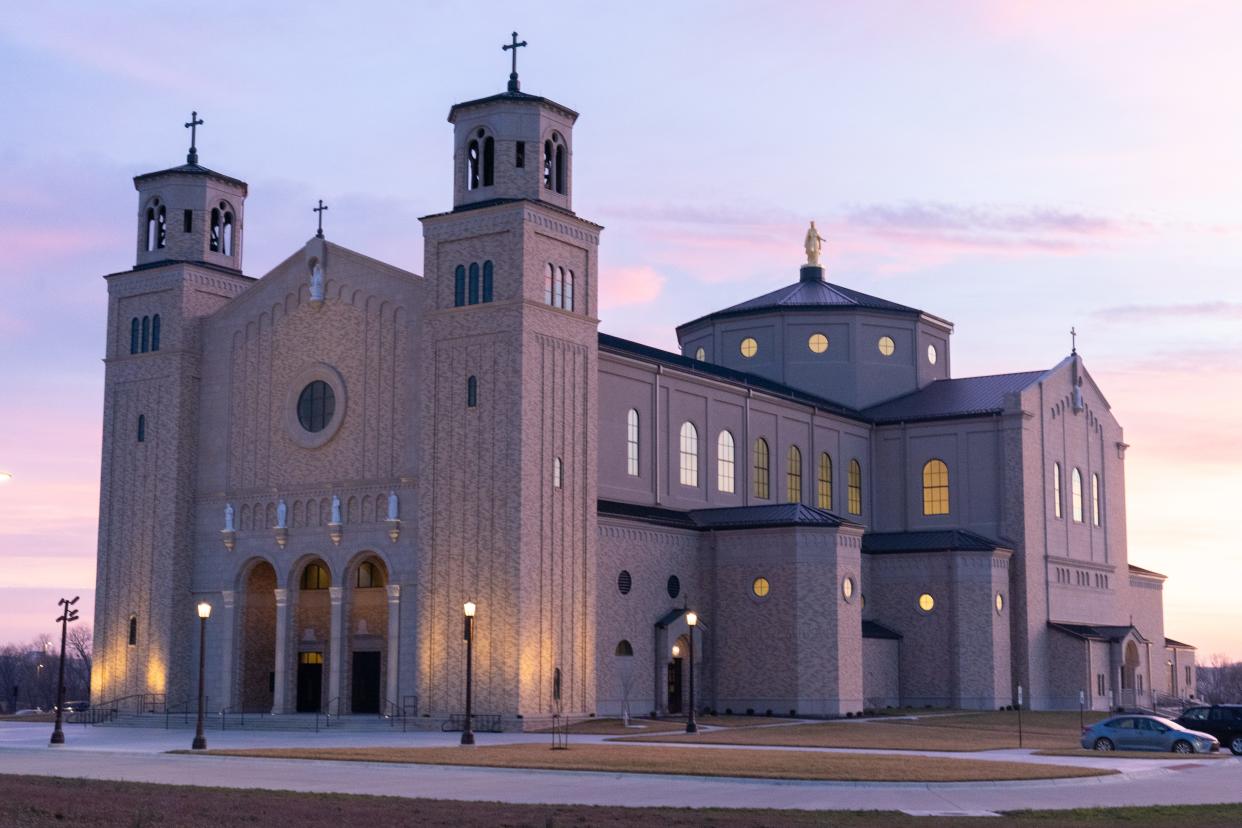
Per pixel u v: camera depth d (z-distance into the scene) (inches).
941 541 3400.6
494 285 2628.0
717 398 3297.2
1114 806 1337.4
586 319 2733.8
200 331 3080.7
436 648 2600.9
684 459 3176.7
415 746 2100.1
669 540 2942.9
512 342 2588.6
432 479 2645.2
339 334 2874.0
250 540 2928.2
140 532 3036.4
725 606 2987.2
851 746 2114.9
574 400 2691.9
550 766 1672.0
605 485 2920.8
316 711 2878.9
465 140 2736.2
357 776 1614.2
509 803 1296.8
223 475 2992.1
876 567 3417.8
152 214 3186.5
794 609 2906.0
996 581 3368.6
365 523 2773.1
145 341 3112.7
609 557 2780.5
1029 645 3452.3
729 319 3902.6
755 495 3380.9
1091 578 3806.6
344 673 2787.9
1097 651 3572.8
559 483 2640.3
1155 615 4234.7
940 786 1496.1
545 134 2731.3
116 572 3056.1
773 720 2755.9
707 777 1555.1
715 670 2979.8
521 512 2541.8
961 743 2235.5
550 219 2674.7
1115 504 4030.5
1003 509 3538.4
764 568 2955.2
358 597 2844.5
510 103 2699.3
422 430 2667.3
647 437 3061.0
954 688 3294.8
